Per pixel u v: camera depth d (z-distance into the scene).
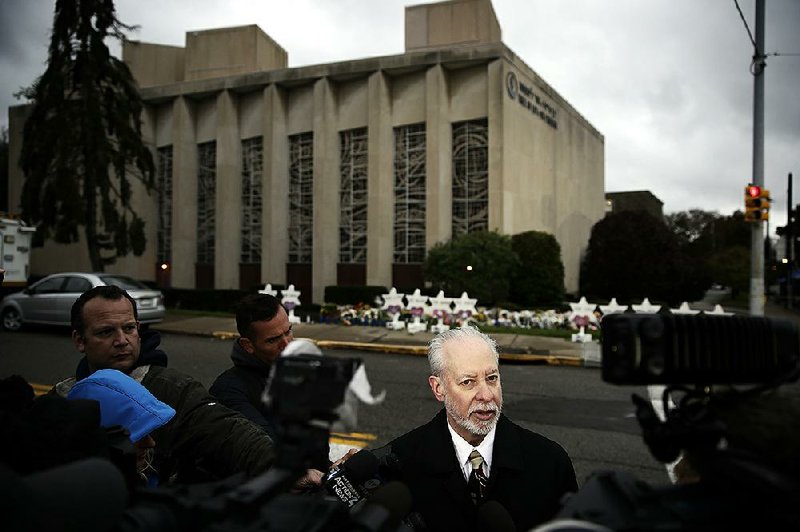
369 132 25.00
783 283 43.97
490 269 21.05
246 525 0.70
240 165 28.16
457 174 24.78
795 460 0.67
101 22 18.41
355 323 15.55
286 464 0.74
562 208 31.77
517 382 8.47
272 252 26.38
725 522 0.67
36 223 19.39
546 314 16.53
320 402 0.74
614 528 0.69
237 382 2.44
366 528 0.73
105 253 29.12
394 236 25.23
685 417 0.81
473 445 1.83
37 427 0.98
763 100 12.13
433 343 1.97
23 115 31.44
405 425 5.85
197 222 29.11
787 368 0.87
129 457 1.36
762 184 12.16
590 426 5.93
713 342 0.79
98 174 18.86
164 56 31.27
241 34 29.16
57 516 0.66
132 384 1.63
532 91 27.12
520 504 1.73
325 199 25.66
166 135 29.58
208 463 1.93
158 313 13.63
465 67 24.45
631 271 29.84
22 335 12.86
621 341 0.78
